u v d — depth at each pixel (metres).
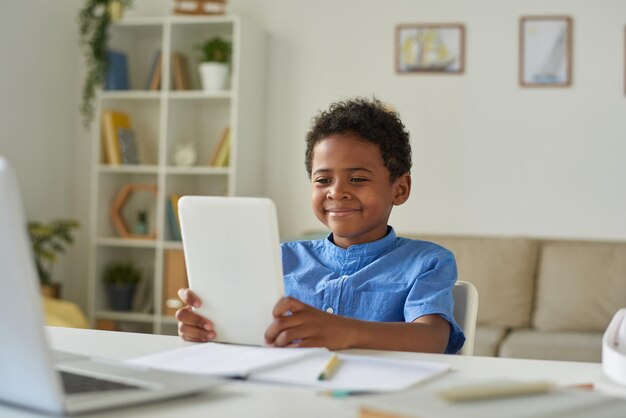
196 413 0.78
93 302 4.39
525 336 3.60
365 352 1.13
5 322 0.74
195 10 4.32
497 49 4.23
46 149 4.48
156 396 0.81
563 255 3.91
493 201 4.25
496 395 0.75
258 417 0.77
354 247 1.50
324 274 1.52
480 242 4.02
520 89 4.21
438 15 4.29
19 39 4.25
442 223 4.30
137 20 4.31
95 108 4.50
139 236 4.43
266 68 4.46
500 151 4.24
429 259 1.45
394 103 4.33
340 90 4.39
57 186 4.57
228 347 1.12
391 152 1.48
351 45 4.37
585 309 3.78
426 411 0.70
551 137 4.19
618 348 1.03
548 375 1.00
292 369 0.98
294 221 4.44
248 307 1.16
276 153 4.45
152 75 4.37
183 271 4.27
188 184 4.54
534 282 3.96
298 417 0.77
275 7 4.45
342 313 1.46
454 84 4.28
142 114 4.63
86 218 4.68
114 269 4.44
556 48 4.17
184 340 1.22
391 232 1.53
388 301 1.43
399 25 4.32
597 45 4.14
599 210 4.15
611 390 0.91
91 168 4.67
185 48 4.47
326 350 1.08
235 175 4.17
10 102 4.21
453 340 1.37
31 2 4.31
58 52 4.54
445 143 4.29
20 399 0.77
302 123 4.42
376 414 0.71
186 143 4.43
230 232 1.15
